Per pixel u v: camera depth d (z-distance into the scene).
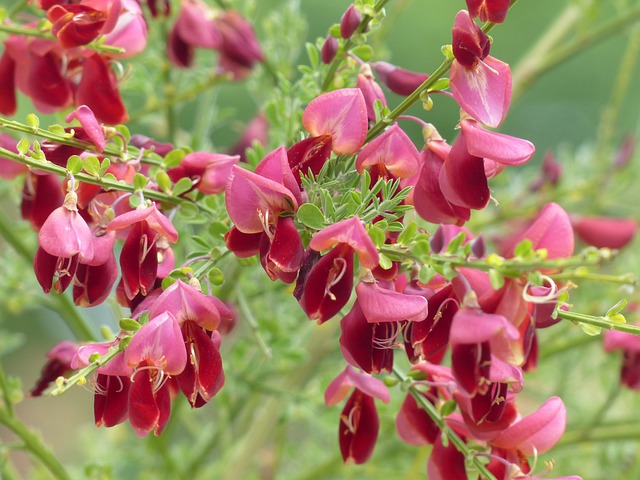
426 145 0.38
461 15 0.37
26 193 0.43
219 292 0.48
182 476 0.54
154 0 0.48
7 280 0.55
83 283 0.38
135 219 0.37
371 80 0.40
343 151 0.38
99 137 0.39
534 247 0.37
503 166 0.39
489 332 0.35
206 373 0.37
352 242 0.36
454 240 0.36
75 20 0.41
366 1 0.40
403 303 0.36
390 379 0.40
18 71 0.44
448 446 0.40
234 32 0.55
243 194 0.37
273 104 0.46
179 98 0.55
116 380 0.37
